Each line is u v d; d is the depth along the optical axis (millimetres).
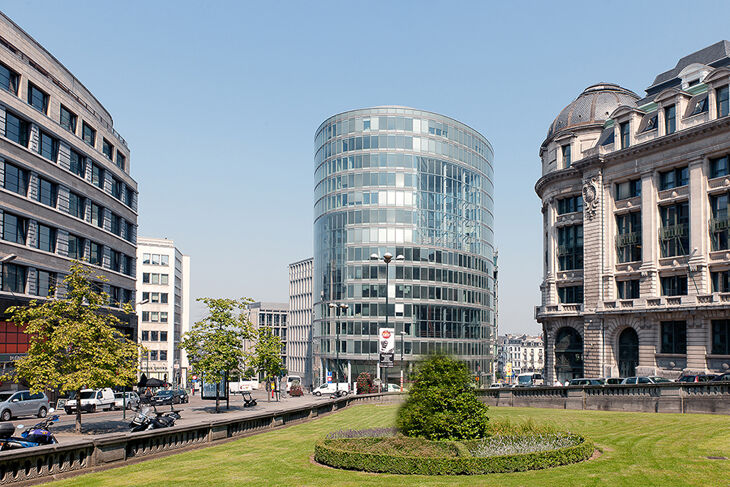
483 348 106562
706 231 48250
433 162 101312
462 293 102125
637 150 53438
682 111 50844
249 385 99938
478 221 108062
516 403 39656
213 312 44500
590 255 57781
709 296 46875
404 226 98000
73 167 51906
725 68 47000
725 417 28422
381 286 96688
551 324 63219
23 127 44719
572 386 36406
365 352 95688
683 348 49656
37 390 29188
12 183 43375
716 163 48562
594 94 65500
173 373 120125
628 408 33656
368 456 17125
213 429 22656
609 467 16828
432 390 19812
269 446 22078
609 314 54812
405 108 100875
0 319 42156
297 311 158875
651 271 51656
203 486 15336
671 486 14578
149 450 19469
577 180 61000
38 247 46156
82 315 30969
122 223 62281
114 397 48531
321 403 34938
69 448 16562
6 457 14938
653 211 52281
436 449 18297
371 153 99938
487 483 15125
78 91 55375
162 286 120062
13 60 43094
